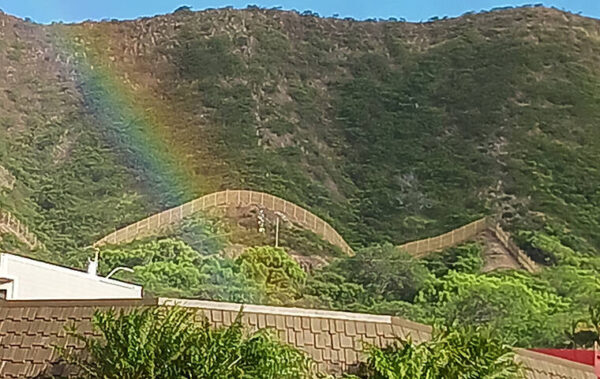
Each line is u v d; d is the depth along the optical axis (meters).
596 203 89.56
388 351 12.84
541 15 122.56
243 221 81.38
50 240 74.25
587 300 66.94
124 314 12.09
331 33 121.75
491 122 102.38
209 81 105.50
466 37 119.50
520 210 87.31
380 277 69.19
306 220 84.38
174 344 11.09
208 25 117.44
